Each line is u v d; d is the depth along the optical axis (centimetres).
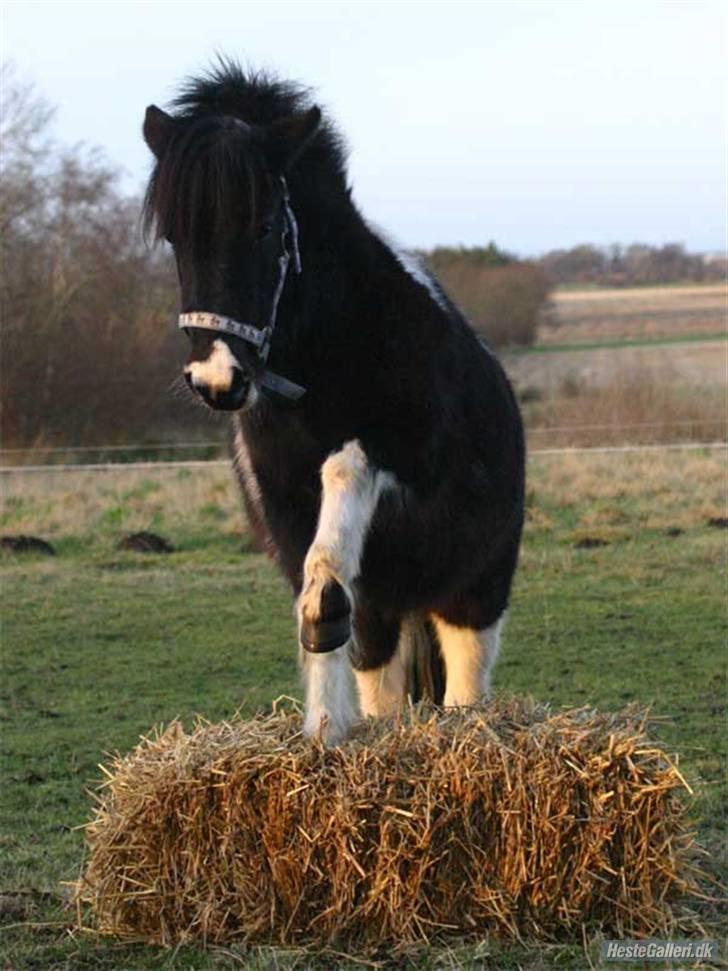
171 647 1197
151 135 535
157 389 3147
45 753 859
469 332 650
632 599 1310
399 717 553
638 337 3991
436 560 594
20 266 3153
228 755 529
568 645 1139
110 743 881
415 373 553
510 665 1073
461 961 490
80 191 3309
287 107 558
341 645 517
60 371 3055
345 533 520
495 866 517
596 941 503
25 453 2747
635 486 1894
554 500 1842
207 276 499
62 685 1067
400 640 652
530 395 2800
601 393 2531
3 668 1128
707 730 861
